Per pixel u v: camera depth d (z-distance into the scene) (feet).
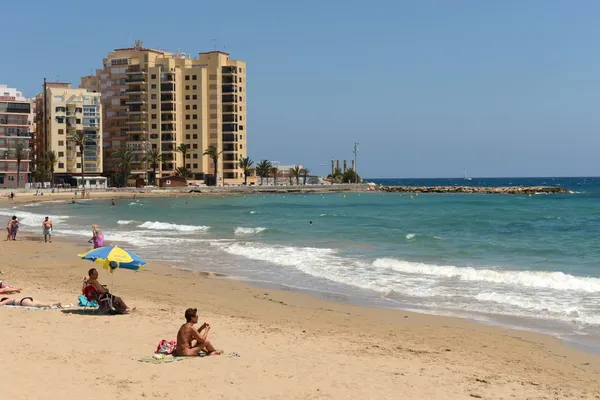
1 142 458.09
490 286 84.64
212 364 43.47
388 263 106.22
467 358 48.75
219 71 590.14
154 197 491.72
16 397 34.47
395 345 52.60
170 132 577.02
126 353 45.68
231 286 86.22
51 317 57.98
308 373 41.88
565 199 476.13
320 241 153.17
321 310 69.41
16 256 117.50
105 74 594.24
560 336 57.00
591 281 86.17
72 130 523.29
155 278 93.04
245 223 226.38
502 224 220.23
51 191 467.93
